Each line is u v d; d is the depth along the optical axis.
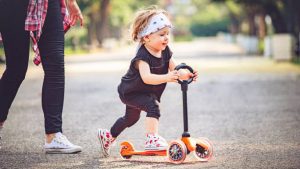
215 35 114.31
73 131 7.44
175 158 5.09
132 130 7.40
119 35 72.94
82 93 13.24
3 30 5.80
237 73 18.78
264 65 22.89
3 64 28.92
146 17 5.34
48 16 5.83
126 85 5.41
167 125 7.93
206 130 7.32
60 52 5.87
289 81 15.28
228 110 9.51
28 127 7.96
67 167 5.09
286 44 24.86
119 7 58.72
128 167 5.01
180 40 90.44
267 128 7.38
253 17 45.34
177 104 10.69
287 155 5.45
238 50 43.12
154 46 5.35
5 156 5.72
